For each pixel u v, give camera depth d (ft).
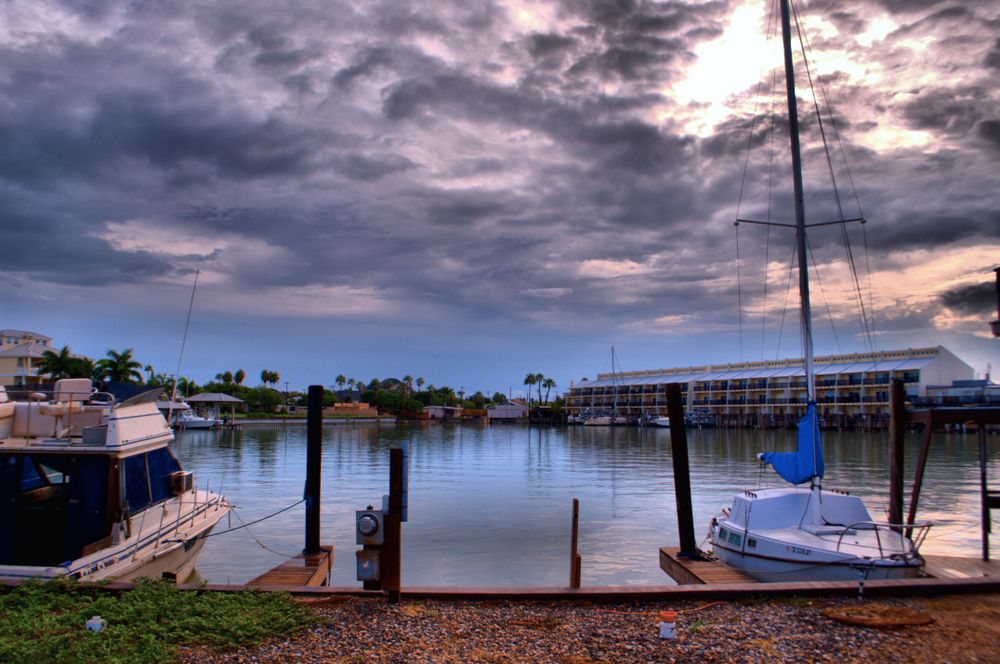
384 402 538.47
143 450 42.96
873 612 25.99
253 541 66.39
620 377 541.34
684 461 51.78
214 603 26.43
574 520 32.35
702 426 406.62
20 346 256.32
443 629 24.38
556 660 21.66
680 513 51.55
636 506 94.22
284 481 122.42
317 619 24.95
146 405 45.83
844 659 21.71
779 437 306.96
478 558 61.11
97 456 39.09
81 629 23.94
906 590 28.53
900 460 54.49
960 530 71.41
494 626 24.75
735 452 211.00
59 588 28.66
